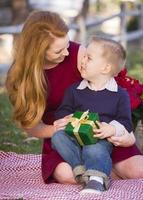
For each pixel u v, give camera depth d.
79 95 2.77
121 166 2.89
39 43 2.69
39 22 2.71
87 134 2.62
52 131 2.83
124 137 2.71
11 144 3.99
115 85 2.77
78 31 7.30
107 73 2.74
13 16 7.65
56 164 2.79
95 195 2.57
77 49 2.89
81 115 2.68
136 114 3.07
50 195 2.60
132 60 8.35
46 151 2.90
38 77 2.72
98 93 2.75
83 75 2.76
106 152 2.68
